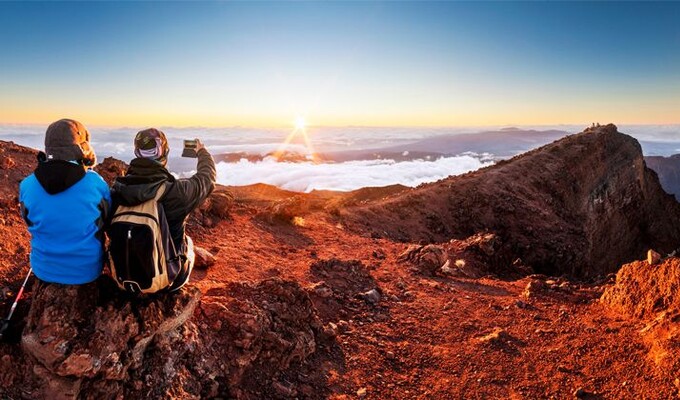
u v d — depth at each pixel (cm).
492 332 737
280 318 578
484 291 988
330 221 2095
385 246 1438
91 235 340
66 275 351
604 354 641
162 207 350
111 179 939
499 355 653
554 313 822
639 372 582
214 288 584
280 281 635
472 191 4278
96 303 378
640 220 6538
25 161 1085
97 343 352
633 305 761
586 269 3741
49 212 326
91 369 343
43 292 361
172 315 416
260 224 1301
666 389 535
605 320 763
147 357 400
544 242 3712
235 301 541
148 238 331
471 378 590
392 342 670
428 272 1124
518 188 4809
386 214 3281
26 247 555
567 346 677
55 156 326
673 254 779
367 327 706
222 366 460
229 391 452
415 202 3784
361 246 1372
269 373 504
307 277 866
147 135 348
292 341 546
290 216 1463
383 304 819
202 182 377
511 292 988
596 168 6069
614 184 6181
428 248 1212
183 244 399
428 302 866
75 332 350
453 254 1595
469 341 700
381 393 536
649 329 664
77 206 327
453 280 1088
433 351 658
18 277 466
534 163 5594
